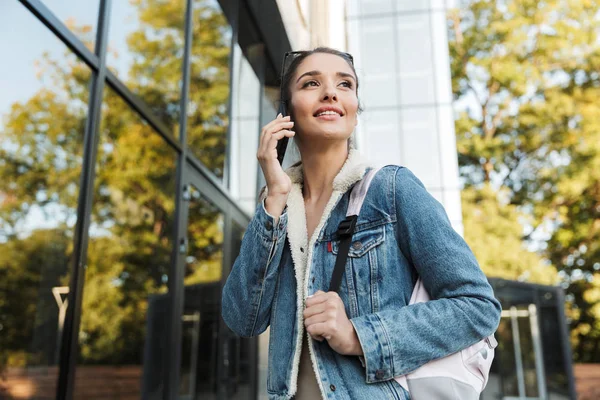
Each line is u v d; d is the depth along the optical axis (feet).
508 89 51.60
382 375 2.66
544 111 49.19
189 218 14.80
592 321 45.83
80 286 9.21
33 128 8.27
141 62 12.32
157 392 12.46
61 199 8.91
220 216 17.33
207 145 16.48
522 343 28.71
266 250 3.14
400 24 33.58
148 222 12.37
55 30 8.66
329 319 2.71
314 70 3.41
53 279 8.60
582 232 46.78
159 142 13.15
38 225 8.34
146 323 12.05
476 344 2.85
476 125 51.67
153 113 12.82
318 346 2.89
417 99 31.73
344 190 3.18
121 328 10.91
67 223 9.05
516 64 51.03
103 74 10.23
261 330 3.39
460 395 2.71
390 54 33.06
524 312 29.04
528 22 51.93
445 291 2.82
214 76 17.20
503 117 51.03
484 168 50.65
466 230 45.06
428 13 33.53
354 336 2.71
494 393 28.35
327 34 21.44
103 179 10.41
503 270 43.42
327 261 3.09
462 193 46.96
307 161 3.50
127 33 11.65
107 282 10.43
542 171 48.42
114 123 10.91
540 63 51.60
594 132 47.70
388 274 2.94
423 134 30.76
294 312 3.12
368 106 31.89
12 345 7.63
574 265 47.21
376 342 2.65
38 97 8.39
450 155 30.17
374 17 34.04
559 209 47.93
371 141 31.09
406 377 2.75
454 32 54.08
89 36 9.96
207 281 16.05
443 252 2.82
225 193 17.71
